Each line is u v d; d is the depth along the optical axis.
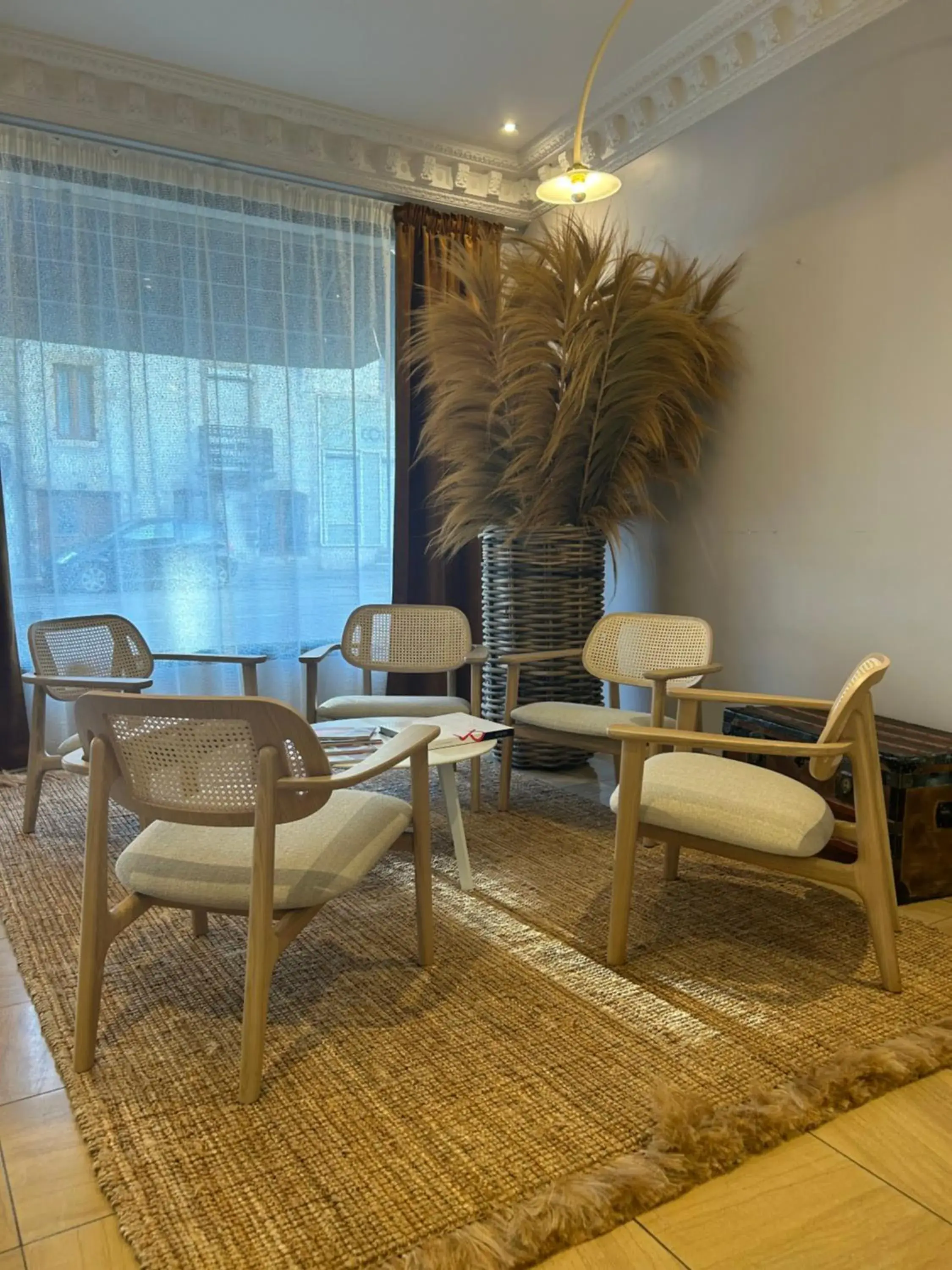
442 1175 1.30
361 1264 1.14
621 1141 1.37
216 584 3.91
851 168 2.88
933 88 2.62
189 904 1.55
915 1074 1.55
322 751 1.43
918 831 2.30
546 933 2.12
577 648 3.46
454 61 3.43
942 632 2.69
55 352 3.54
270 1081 1.53
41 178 3.47
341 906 2.26
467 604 4.48
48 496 3.55
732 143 3.32
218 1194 1.27
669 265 3.48
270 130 3.75
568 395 3.20
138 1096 1.49
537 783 3.42
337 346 4.12
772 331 3.20
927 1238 1.20
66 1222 1.23
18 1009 1.80
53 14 3.11
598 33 3.25
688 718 2.41
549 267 3.33
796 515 3.16
